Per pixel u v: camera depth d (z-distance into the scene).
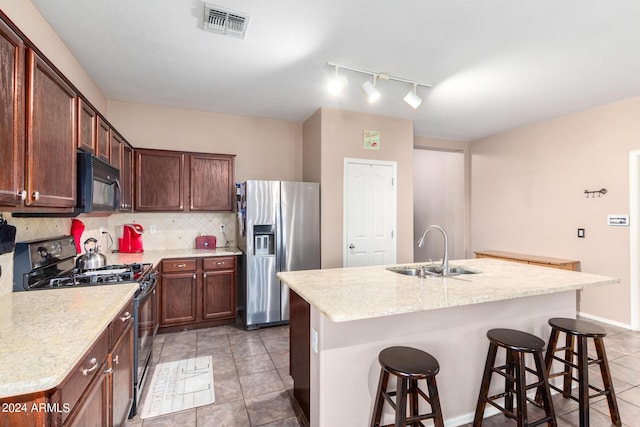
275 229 3.53
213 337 3.23
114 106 3.59
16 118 1.27
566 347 2.17
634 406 2.09
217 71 2.85
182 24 2.14
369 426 1.72
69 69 2.49
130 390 1.87
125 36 2.29
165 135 3.79
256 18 2.07
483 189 5.18
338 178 3.82
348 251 3.88
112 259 3.00
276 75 2.91
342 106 3.74
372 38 2.29
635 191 3.38
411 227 4.24
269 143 4.27
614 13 1.97
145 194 3.46
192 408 2.06
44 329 1.21
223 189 3.79
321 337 1.63
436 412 1.47
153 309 2.54
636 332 3.35
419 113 3.96
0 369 0.92
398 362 1.46
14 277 1.75
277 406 2.09
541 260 3.91
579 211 3.86
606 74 2.83
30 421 0.91
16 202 1.28
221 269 3.52
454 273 2.46
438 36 2.26
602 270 3.65
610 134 3.57
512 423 1.95
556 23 2.08
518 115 4.02
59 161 1.63
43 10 1.99
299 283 1.97
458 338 1.94
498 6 1.92
